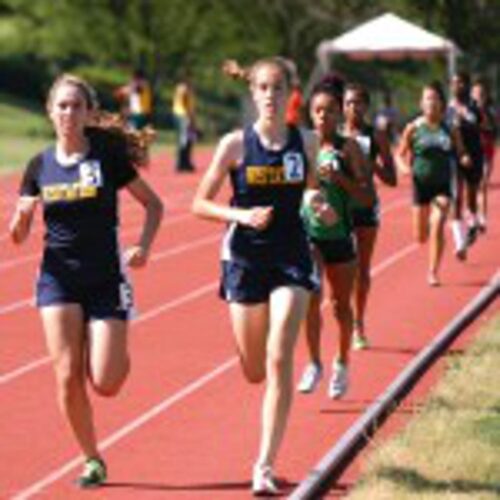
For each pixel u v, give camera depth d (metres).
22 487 21.00
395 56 93.75
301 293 20.16
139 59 145.00
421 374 28.19
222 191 69.38
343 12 139.38
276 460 22.17
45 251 20.06
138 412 25.55
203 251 49.16
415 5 113.31
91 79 163.75
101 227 19.91
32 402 26.47
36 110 151.38
